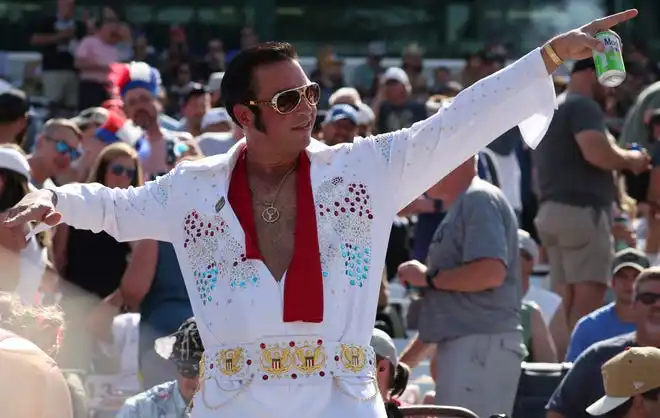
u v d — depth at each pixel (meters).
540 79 9.14
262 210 9.18
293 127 9.14
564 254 22.16
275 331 8.83
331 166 9.24
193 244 9.20
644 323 14.90
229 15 55.56
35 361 9.60
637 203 26.14
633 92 41.47
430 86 47.25
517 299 16.80
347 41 57.12
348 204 9.11
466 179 16.64
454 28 56.50
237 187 9.23
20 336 10.08
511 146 28.42
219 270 9.03
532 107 9.20
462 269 16.28
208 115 26.25
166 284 17.52
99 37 41.19
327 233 8.99
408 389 17.30
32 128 34.94
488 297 16.47
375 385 9.05
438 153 9.23
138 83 24.47
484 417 16.33
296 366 8.79
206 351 9.13
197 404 9.04
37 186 22.86
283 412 8.75
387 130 32.25
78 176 23.58
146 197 9.49
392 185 9.27
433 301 16.77
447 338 16.58
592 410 13.59
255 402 8.78
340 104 24.11
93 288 18.39
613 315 17.94
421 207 21.42
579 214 21.75
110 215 9.43
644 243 26.12
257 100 9.13
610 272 22.06
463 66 49.03
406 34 57.00
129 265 17.61
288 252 9.04
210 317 9.02
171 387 13.77
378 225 9.20
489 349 16.41
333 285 8.89
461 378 16.44
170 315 17.30
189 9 54.94
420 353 18.11
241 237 9.03
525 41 55.94
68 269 18.52
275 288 8.86
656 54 53.09
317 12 56.81
